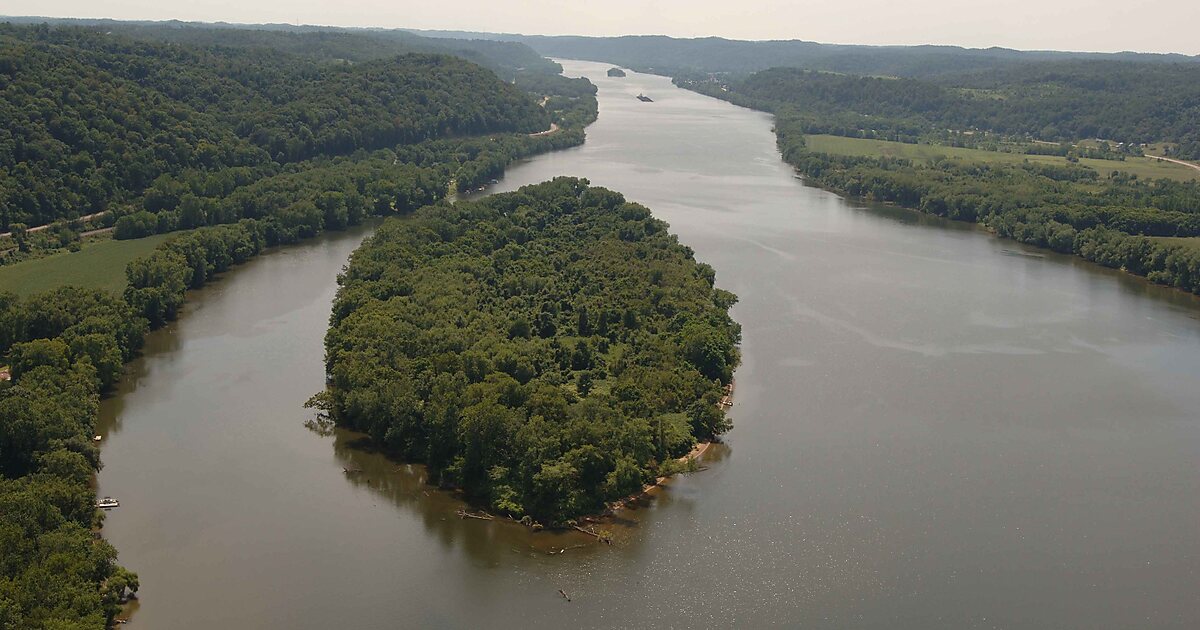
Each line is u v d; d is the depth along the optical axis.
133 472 162.75
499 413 158.25
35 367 182.12
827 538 147.88
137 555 139.62
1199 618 131.88
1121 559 144.75
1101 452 178.00
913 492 161.62
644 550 143.88
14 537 123.06
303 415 184.88
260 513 151.75
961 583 138.00
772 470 167.50
